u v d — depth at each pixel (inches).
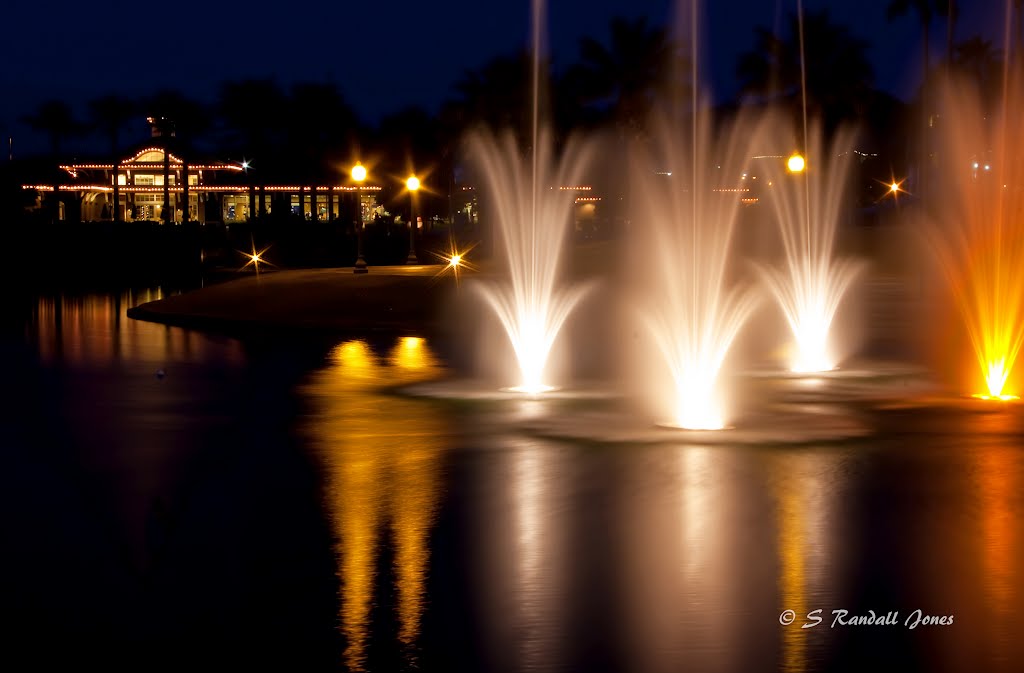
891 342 1090.7
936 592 325.7
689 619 303.9
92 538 390.9
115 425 626.5
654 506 432.5
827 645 284.7
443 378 832.3
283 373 862.5
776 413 665.6
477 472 497.0
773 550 370.0
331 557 364.8
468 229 4387.3
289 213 4471.0
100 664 277.1
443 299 1416.1
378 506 434.3
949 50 2422.5
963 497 446.0
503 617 306.2
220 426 622.2
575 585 333.4
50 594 330.6
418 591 328.8
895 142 3890.3
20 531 402.0
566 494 453.1
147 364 922.1
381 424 628.4
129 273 2527.1
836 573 344.2
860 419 642.2
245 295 1453.0
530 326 1250.0
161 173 4414.4
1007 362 929.5
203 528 403.2
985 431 601.3
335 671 270.1
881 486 466.6
